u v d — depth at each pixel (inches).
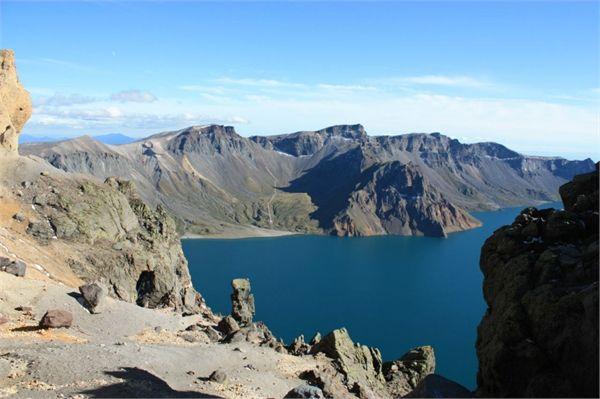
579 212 1501.0
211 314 5049.2
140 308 3112.7
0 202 4549.7
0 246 3558.1
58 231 4628.4
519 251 1449.3
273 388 2105.1
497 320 1317.7
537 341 1197.1
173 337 2790.4
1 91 5310.0
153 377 1747.0
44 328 2255.2
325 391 2278.5
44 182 5073.8
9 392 1382.9
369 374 3026.6
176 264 5787.4
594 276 1229.1
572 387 1087.0
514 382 1190.9
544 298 1214.3
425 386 1330.0
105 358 1831.9
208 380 1957.4
